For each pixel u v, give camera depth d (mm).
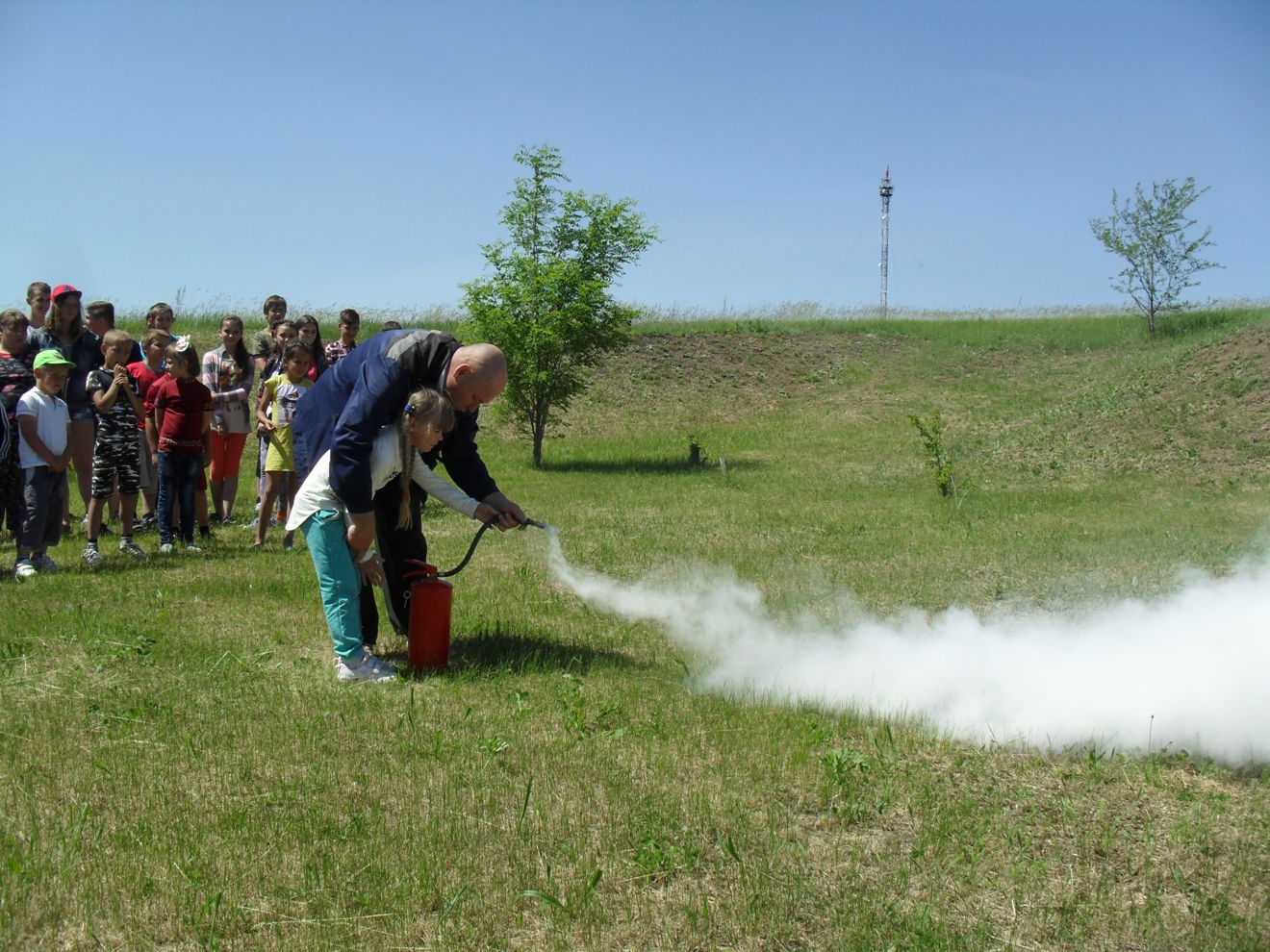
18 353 8695
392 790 3912
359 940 2957
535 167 17375
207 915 3049
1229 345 18344
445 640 5477
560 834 3582
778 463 17688
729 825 3676
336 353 10945
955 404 23078
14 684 5113
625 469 17250
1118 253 28031
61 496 8312
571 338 17344
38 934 2965
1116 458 15227
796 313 30891
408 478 5395
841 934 3014
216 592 7195
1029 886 3336
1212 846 3639
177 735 4445
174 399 8797
